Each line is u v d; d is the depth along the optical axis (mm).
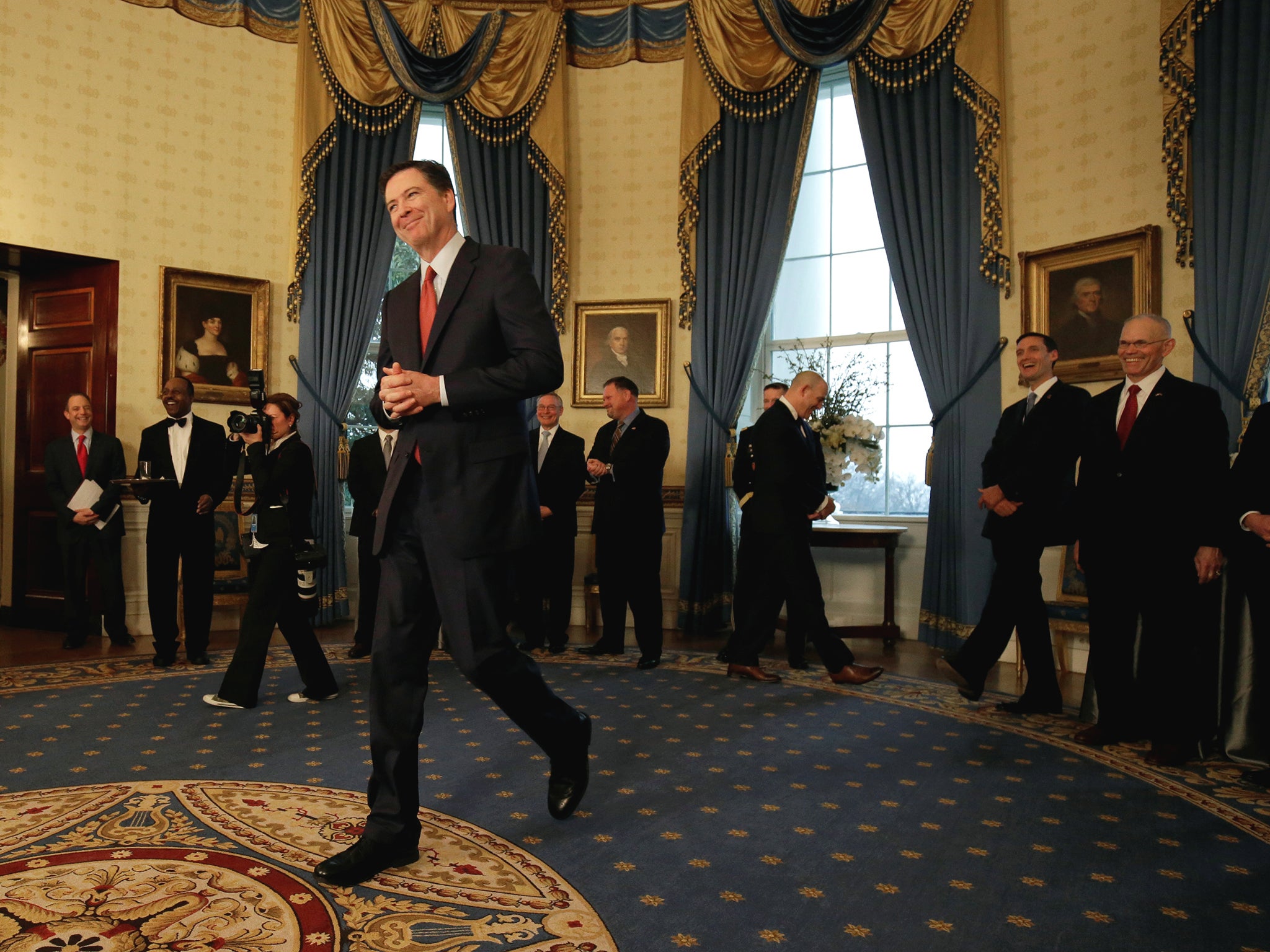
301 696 4160
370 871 2160
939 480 5922
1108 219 5285
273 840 2424
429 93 6957
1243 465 3340
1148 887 2213
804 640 5199
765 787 2975
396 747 2225
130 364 6375
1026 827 2629
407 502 2213
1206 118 4719
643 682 4691
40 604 6520
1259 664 3365
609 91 7145
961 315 5891
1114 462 3582
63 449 5852
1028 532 4000
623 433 5340
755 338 6605
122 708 3963
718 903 2084
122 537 5941
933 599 5934
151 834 2457
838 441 5898
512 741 3455
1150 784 3068
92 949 1787
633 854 2371
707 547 6641
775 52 6551
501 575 2223
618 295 7102
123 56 6371
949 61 5945
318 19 6887
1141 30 5168
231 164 6781
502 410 2225
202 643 5145
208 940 1839
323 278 6930
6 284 6832
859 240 6848
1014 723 3918
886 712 4078
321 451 6852
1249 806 2850
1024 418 4094
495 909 2023
